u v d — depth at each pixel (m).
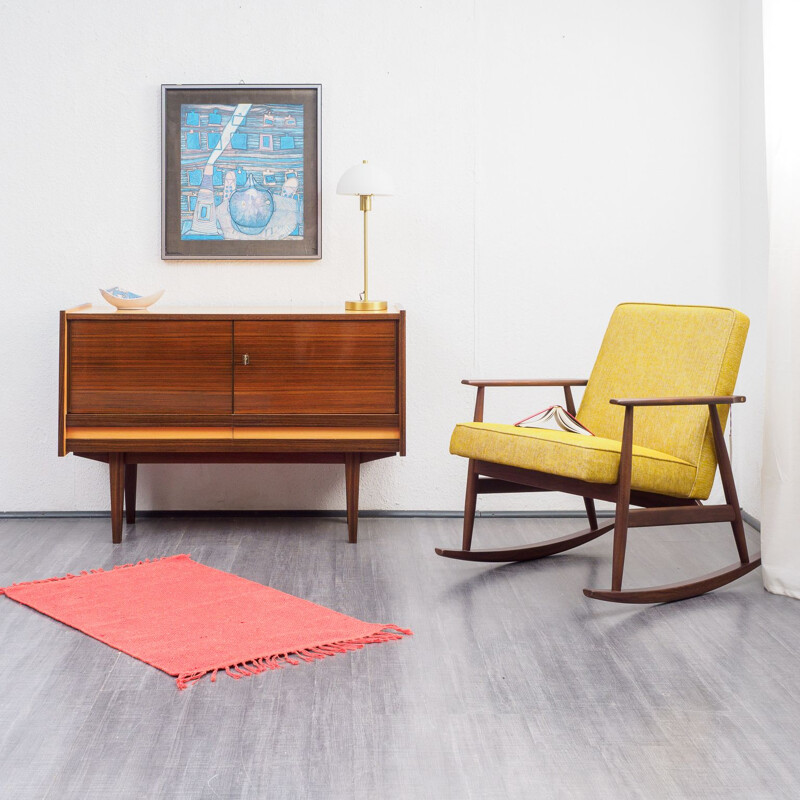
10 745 1.91
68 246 3.87
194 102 3.83
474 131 3.89
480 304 3.95
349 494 3.52
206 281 3.91
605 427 3.29
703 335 3.11
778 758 1.87
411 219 3.91
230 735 1.96
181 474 3.97
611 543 3.55
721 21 3.89
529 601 2.85
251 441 3.43
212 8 3.83
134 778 1.79
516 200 3.93
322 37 3.85
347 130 3.88
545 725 2.01
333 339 3.41
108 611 2.72
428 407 3.98
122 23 3.82
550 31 3.88
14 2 3.79
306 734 1.97
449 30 3.87
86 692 2.17
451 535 3.68
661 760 1.86
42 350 3.89
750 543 3.54
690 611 2.77
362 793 1.74
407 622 2.65
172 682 2.23
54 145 3.83
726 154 3.94
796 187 2.85
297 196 3.87
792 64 2.83
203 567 3.19
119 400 3.42
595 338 3.98
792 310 2.87
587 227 3.94
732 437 4.08
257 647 2.45
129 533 3.67
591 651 2.44
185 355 3.41
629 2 3.89
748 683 2.24
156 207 3.87
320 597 2.87
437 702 2.12
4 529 3.72
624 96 3.91
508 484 3.27
